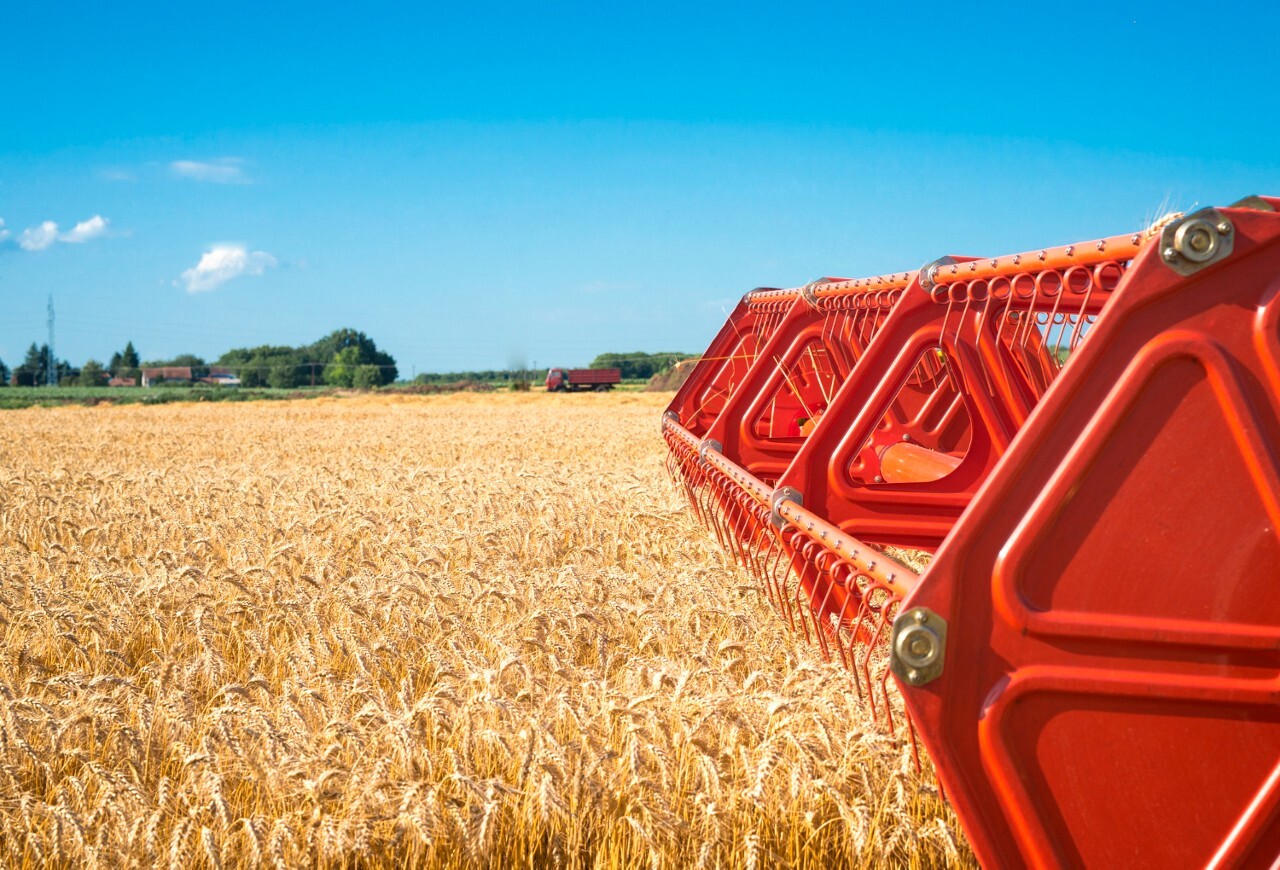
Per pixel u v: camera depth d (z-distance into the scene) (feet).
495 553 23.95
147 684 15.17
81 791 11.13
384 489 36.04
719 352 30.53
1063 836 7.91
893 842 10.64
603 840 11.23
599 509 29.22
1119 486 7.77
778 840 11.16
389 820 10.94
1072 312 13.15
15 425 106.11
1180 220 7.60
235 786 12.21
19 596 20.04
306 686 13.50
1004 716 7.83
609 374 254.88
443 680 14.08
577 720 12.14
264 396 229.25
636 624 17.80
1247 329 7.66
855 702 13.01
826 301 22.22
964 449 20.34
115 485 37.70
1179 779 7.87
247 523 27.48
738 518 21.04
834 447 15.21
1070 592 7.81
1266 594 7.71
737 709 12.46
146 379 378.94
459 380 351.67
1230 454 7.71
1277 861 7.89
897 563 9.65
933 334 14.64
